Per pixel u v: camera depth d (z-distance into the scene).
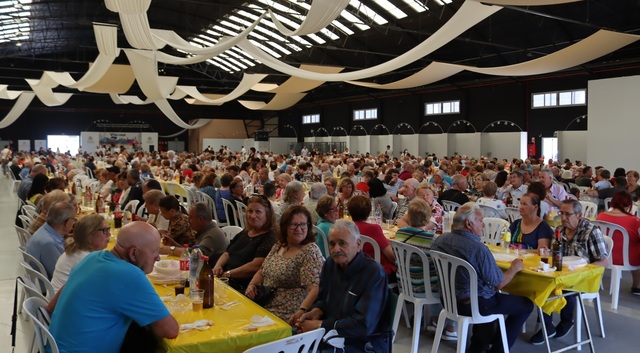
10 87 19.14
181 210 5.12
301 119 32.56
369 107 26.59
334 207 4.56
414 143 22.30
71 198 5.07
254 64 25.84
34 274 3.25
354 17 18.20
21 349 3.91
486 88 20.67
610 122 13.12
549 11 14.27
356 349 2.70
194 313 2.66
